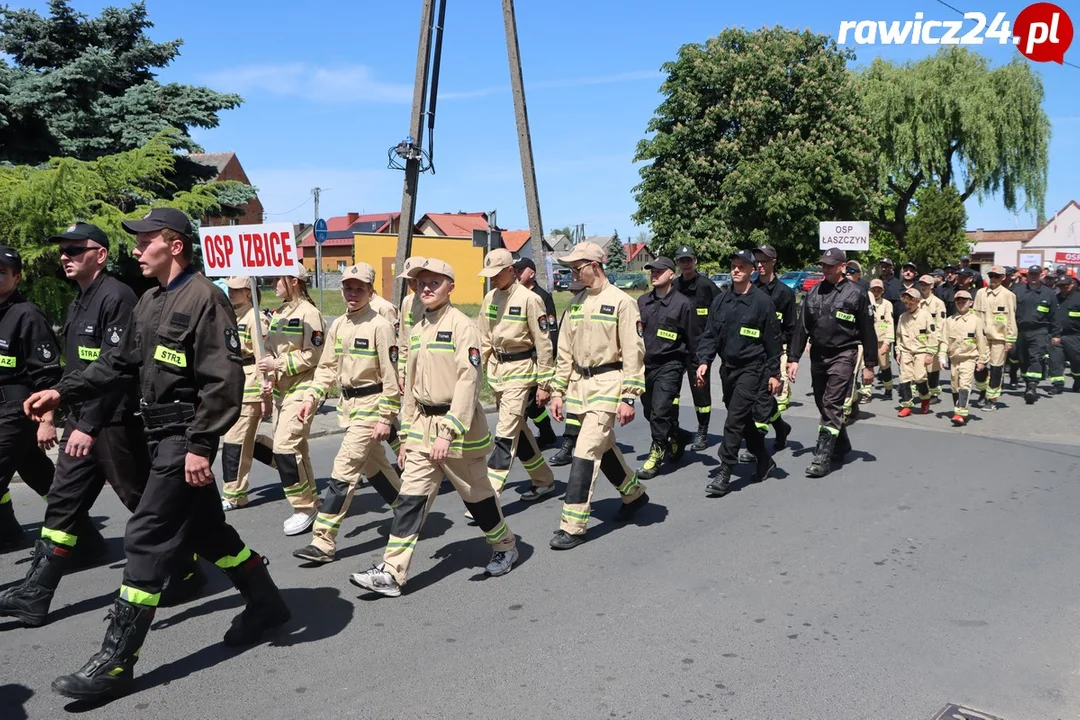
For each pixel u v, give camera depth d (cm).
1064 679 379
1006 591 483
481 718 351
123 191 1206
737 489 720
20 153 1349
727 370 707
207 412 367
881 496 690
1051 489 709
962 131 3625
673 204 3641
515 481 776
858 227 1324
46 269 1049
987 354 1172
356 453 553
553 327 814
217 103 1508
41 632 445
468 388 469
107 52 1380
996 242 7425
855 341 755
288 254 621
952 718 346
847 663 396
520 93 1302
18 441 487
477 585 503
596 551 562
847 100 3497
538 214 1328
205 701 368
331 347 579
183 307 374
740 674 386
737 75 3491
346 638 430
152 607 372
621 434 995
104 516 664
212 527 406
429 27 1220
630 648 414
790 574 514
